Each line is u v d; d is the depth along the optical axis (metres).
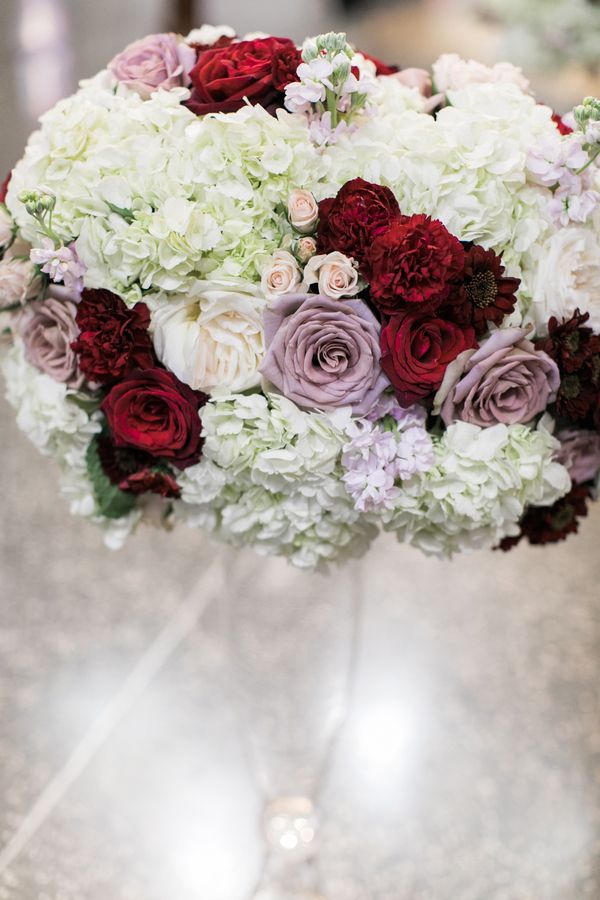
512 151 0.93
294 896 1.47
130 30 5.27
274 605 1.47
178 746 1.72
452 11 4.97
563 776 1.67
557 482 0.98
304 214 0.90
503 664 1.89
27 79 4.53
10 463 2.43
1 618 1.97
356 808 1.62
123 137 0.95
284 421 0.91
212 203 0.91
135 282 0.95
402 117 0.97
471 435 0.92
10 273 0.97
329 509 0.97
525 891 1.49
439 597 2.05
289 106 0.92
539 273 0.94
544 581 2.09
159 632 1.95
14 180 0.99
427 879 1.51
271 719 1.61
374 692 1.83
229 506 0.99
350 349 0.89
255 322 0.90
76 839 1.56
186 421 0.91
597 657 1.91
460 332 0.90
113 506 1.03
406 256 0.85
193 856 1.54
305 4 5.73
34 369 1.05
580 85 3.65
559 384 0.94
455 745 1.73
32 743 1.71
